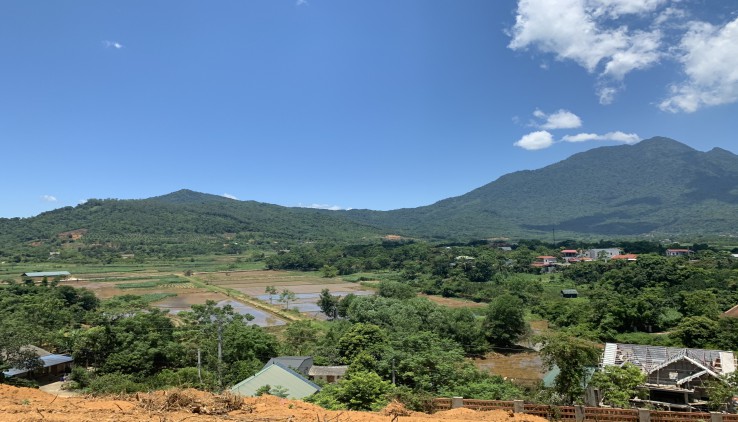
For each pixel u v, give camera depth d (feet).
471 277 350.23
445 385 112.06
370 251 531.50
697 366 96.89
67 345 158.81
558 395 78.13
